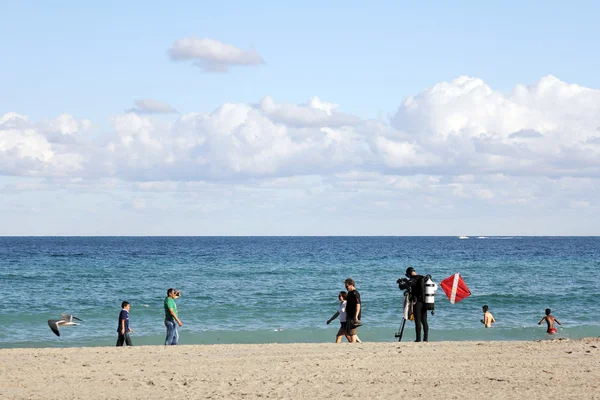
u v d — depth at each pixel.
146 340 21.72
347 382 11.08
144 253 107.44
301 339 21.78
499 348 14.93
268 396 10.08
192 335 22.64
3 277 51.16
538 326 24.59
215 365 12.80
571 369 12.15
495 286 43.59
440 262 79.06
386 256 98.50
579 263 75.81
